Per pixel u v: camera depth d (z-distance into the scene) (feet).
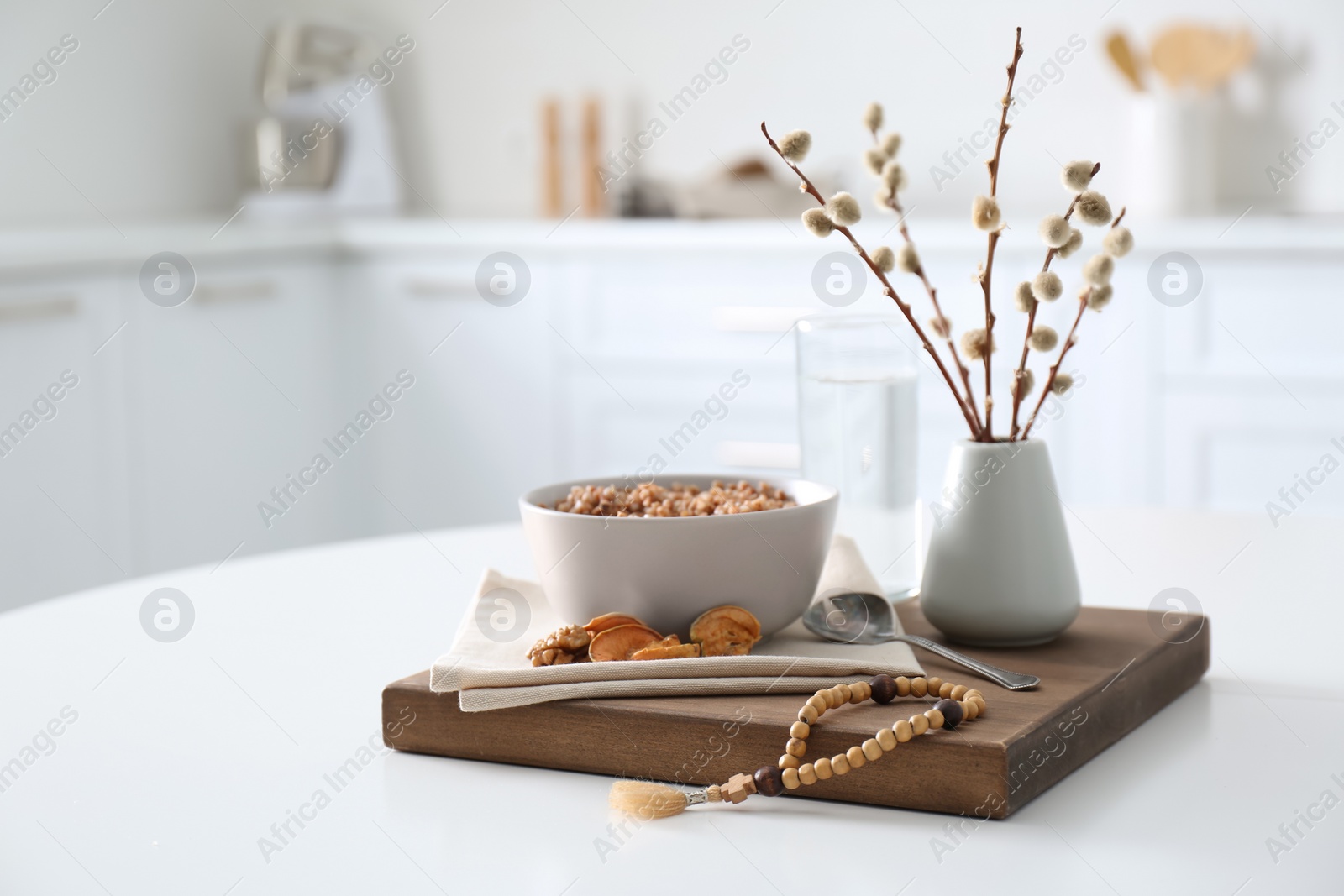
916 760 2.17
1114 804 2.18
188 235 8.68
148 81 10.78
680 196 9.66
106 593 3.69
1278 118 9.32
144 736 2.55
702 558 2.71
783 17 10.44
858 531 3.39
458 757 2.48
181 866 1.98
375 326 9.93
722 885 1.87
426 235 9.55
